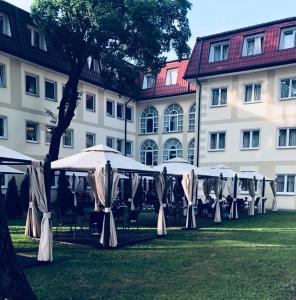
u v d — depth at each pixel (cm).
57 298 537
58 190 1708
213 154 2411
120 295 551
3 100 1897
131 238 1092
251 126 2262
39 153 2144
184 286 598
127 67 1755
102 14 1537
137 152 3150
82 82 2497
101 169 991
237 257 821
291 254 853
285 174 2130
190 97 2831
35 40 2136
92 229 1221
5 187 1911
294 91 2119
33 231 1088
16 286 404
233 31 2362
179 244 997
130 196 1655
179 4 1644
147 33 1596
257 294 555
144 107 3123
